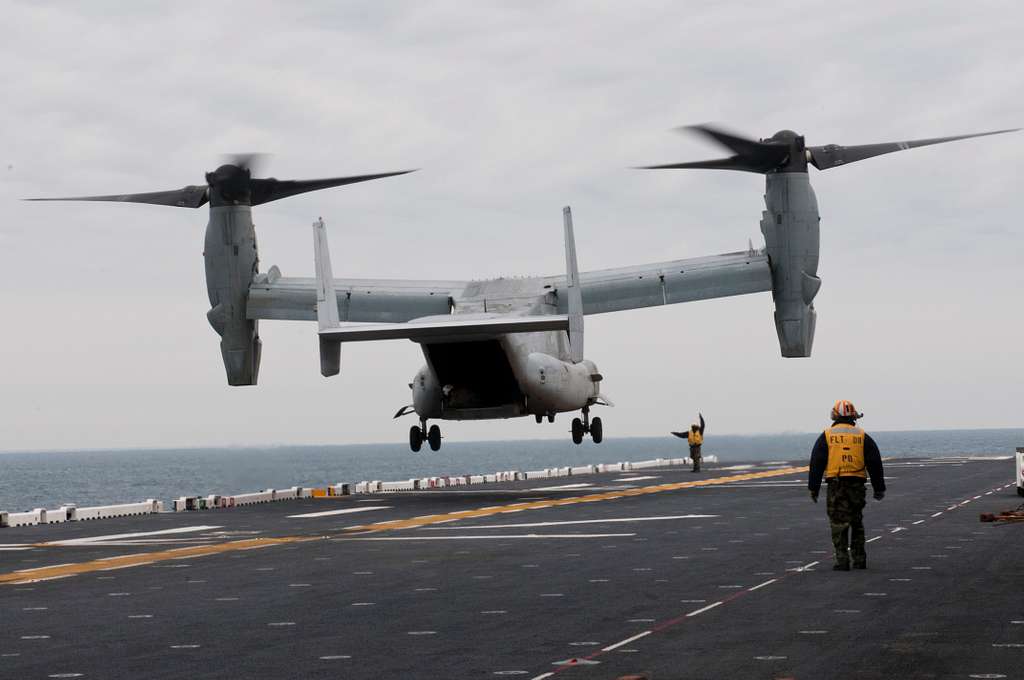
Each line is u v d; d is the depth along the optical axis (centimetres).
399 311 4409
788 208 4062
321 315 3912
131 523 3017
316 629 1280
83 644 1205
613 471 6397
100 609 1449
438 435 4888
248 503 3906
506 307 4309
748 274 4100
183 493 13462
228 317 4322
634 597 1480
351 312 4453
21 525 3033
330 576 1762
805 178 4075
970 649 1102
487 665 1065
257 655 1134
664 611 1362
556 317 3638
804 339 4100
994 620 1259
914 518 2605
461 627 1277
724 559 1892
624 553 2022
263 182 4309
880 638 1165
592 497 3806
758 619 1291
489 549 2141
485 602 1462
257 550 2202
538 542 2266
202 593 1590
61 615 1402
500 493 4244
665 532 2427
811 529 2428
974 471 5025
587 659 1084
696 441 5791
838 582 1582
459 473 18488
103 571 1880
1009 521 2327
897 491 3588
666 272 4194
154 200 4359
